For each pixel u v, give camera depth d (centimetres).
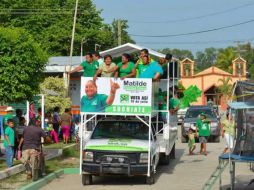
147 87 1556
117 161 1485
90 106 1583
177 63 2125
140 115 1565
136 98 1560
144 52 1616
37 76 1844
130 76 1588
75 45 5753
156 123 1808
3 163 1759
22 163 1652
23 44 1747
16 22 5431
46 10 5628
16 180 1512
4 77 1722
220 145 2867
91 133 1614
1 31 1738
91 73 1666
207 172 1797
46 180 1572
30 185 1429
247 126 1327
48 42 5541
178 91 2306
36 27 5556
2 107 2472
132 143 1520
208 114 3238
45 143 2648
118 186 1506
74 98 4184
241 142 1327
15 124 1833
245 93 1321
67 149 2334
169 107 1920
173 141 2094
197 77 8769
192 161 2134
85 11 5922
